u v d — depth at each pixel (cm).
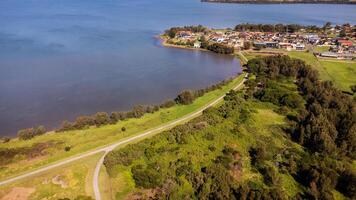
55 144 9438
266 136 9962
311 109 11525
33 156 8762
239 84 15450
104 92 14462
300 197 7300
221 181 7431
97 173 8131
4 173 7994
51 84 14950
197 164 8356
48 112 12325
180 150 8962
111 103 13425
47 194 7356
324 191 7381
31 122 11550
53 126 11319
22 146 9356
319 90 12975
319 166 8238
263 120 11175
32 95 13675
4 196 7244
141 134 10244
